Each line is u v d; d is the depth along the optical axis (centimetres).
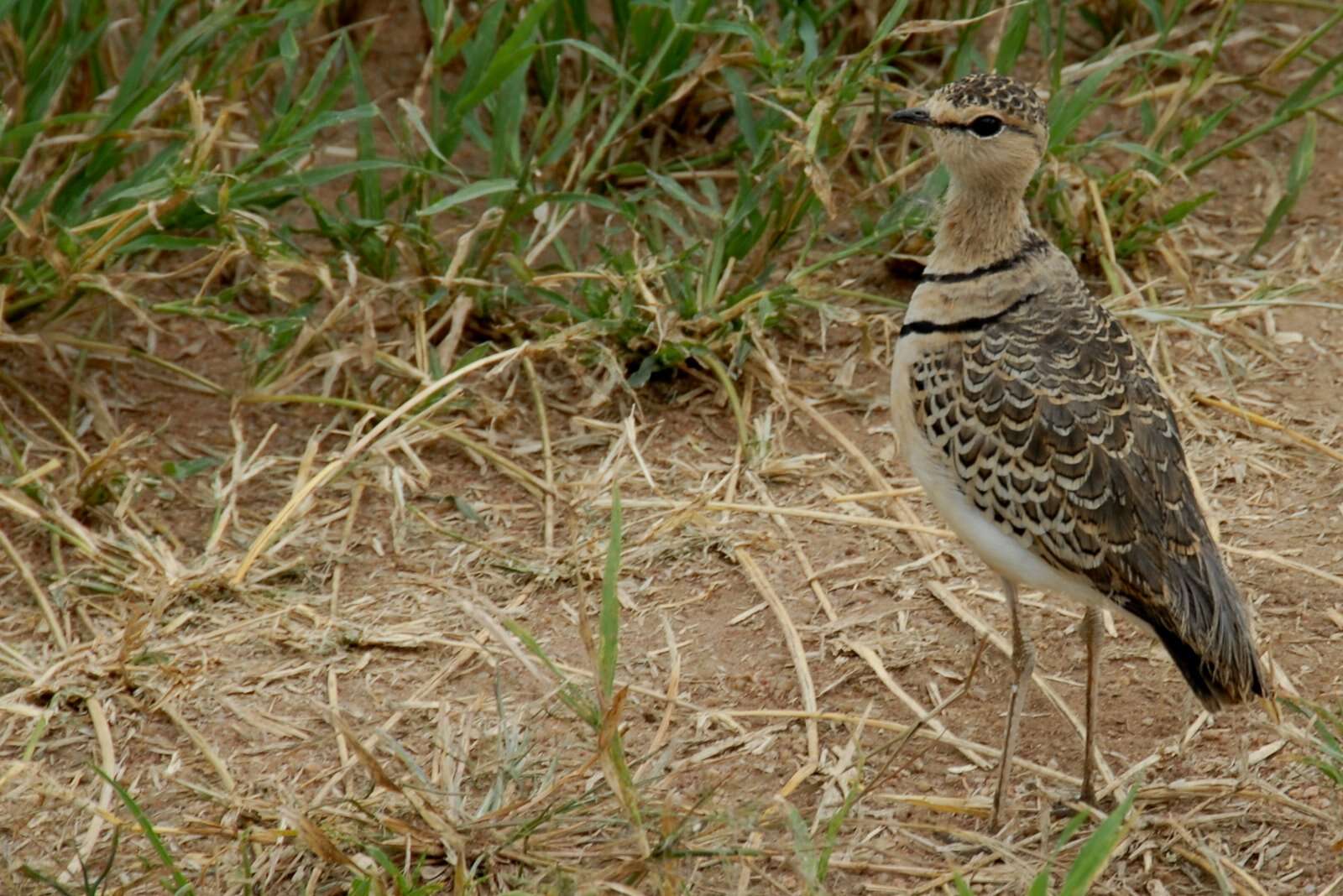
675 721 942
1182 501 876
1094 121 1400
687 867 842
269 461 1092
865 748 927
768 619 1015
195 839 866
